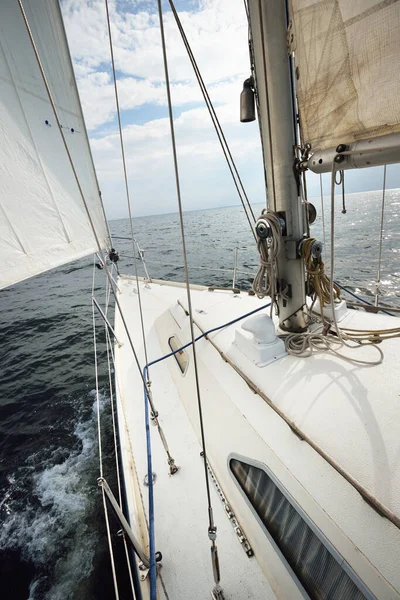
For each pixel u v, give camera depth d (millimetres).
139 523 1896
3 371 7672
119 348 3891
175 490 1997
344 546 1136
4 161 1794
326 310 2328
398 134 1174
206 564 1593
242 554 1584
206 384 2338
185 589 1518
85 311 11836
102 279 17703
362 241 16672
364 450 1292
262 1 1464
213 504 1850
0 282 1734
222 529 1720
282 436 1581
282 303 2176
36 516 3676
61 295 15297
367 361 1776
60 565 3137
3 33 1829
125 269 17000
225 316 3070
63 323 10750
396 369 1673
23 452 4773
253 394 1893
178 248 22547
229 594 1451
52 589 2959
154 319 4590
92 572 3043
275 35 1510
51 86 2512
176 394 2789
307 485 1353
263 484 1596
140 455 2340
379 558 1049
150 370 3229
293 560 1369
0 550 3342
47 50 2406
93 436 4906
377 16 1073
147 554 1700
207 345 2658
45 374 7227
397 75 1100
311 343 2008
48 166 2125
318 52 1321
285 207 1849
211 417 2125
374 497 1137
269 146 1766
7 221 1782
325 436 1412
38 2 2248
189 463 2154
